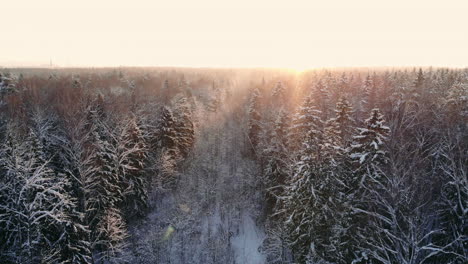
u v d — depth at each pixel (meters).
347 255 21.34
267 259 32.47
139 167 34.81
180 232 36.06
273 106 59.22
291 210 24.67
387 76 70.12
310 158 22.38
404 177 22.22
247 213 40.16
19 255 21.20
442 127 30.95
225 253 33.59
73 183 27.34
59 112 40.94
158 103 61.84
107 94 61.38
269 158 37.81
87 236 25.30
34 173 21.56
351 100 49.69
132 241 33.38
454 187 23.27
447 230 22.89
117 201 31.12
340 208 21.78
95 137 28.98
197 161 52.09
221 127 69.31
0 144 25.64
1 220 21.12
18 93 47.94
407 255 18.33
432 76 69.44
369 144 22.70
